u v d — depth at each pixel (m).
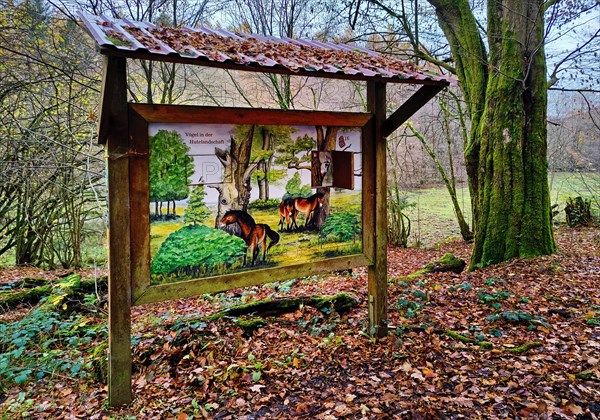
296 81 13.33
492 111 8.53
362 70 3.76
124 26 3.49
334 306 5.53
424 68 4.34
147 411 3.49
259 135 3.91
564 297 5.80
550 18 8.33
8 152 10.04
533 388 3.59
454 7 10.02
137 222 3.44
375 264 4.62
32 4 9.60
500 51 8.57
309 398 3.65
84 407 3.67
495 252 8.26
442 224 17.38
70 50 9.79
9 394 4.04
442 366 4.08
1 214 11.66
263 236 4.01
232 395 3.72
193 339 4.61
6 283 8.48
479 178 8.73
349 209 4.46
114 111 3.28
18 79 9.94
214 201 3.74
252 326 4.97
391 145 15.26
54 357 4.62
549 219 8.40
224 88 12.52
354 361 4.25
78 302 6.32
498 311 5.39
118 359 3.53
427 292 6.20
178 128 3.53
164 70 10.98
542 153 8.34
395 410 3.40
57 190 11.06
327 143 4.27
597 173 15.95
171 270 3.60
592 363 3.92
